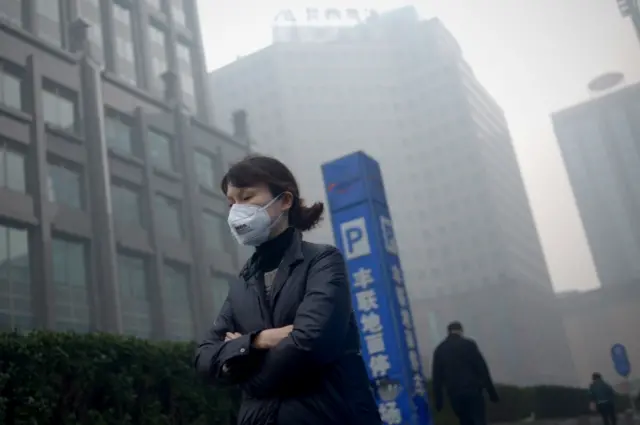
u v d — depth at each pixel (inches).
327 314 61.9
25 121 881.5
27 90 906.1
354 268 230.7
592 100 3789.4
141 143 1109.7
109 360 181.5
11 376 154.4
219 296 1201.4
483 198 3253.0
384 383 218.4
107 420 177.2
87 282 906.1
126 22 1314.0
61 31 1081.4
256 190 71.7
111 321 900.6
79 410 171.5
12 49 901.2
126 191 1064.8
